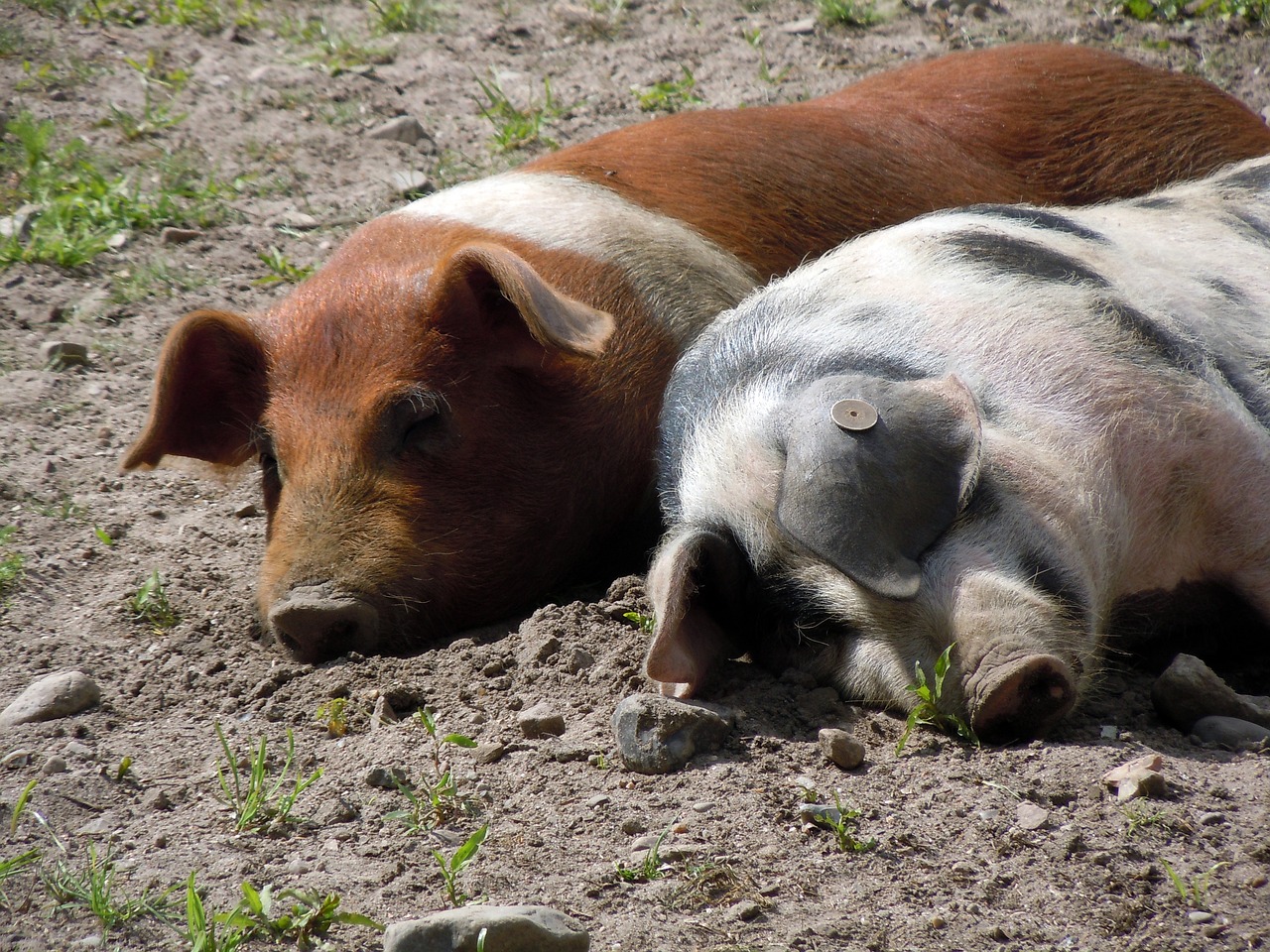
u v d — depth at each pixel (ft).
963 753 33.06
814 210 54.34
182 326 44.04
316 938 28.19
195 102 83.87
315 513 41.91
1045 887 28.73
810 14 90.48
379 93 84.33
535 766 34.04
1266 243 45.14
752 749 33.86
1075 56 61.72
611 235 49.52
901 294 39.34
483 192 51.62
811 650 36.83
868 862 29.71
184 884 30.25
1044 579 34.37
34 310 64.80
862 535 32.83
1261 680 39.11
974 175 57.36
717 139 55.01
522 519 44.37
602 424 46.11
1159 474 37.09
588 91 83.10
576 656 38.37
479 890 29.50
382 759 34.86
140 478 54.29
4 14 93.09
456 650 40.24
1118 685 36.96
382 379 43.16
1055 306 38.50
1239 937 27.12
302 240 70.38
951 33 86.74
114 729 38.40
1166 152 59.21
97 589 46.98
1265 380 40.27
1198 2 88.58
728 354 40.09
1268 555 37.68
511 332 44.47
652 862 29.76
